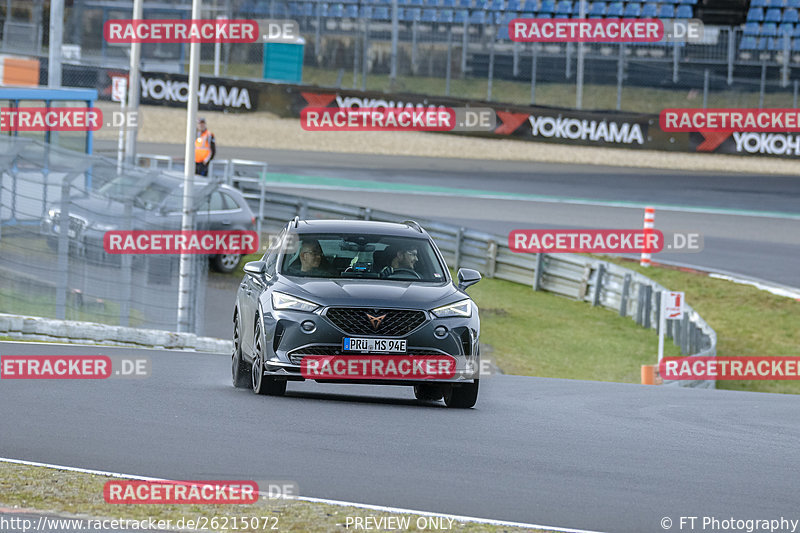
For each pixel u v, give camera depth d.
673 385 65.88
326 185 142.75
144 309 72.81
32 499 23.95
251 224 95.81
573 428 37.97
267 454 29.95
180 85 163.62
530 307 101.62
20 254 68.06
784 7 178.38
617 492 27.34
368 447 31.58
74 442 30.70
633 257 118.50
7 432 31.80
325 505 24.36
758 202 148.12
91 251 69.38
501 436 34.84
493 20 182.38
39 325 59.31
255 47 170.50
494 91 173.12
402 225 44.91
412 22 172.12
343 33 171.75
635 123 165.50
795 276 112.31
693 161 169.12
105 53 163.12
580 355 87.50
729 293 106.00
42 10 156.38
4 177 67.50
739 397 55.78
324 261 41.66
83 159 68.12
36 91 100.62
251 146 163.25
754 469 31.52
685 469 30.94
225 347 69.94
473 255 112.94
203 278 80.81
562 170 163.50
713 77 171.62
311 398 42.25
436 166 160.88
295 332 38.84
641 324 97.38
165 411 36.56
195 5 83.31
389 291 39.59
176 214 76.38
